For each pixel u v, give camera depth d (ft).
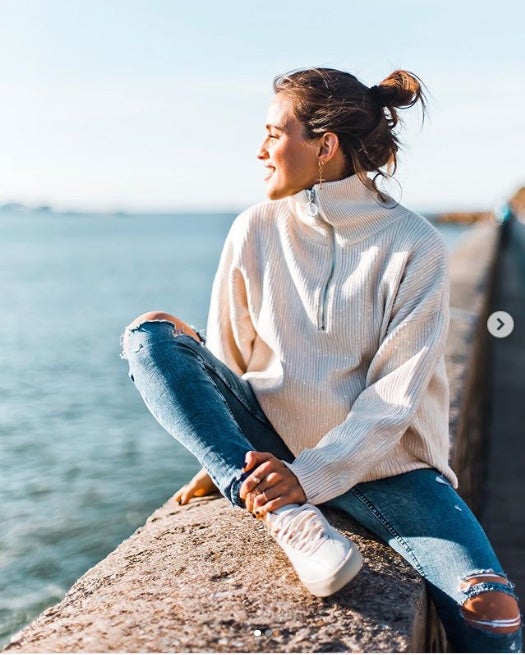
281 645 5.41
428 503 6.93
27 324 82.38
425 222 7.45
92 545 23.18
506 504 16.89
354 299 7.36
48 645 5.49
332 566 5.85
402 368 7.04
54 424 38.17
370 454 6.75
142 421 38.24
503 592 6.35
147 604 6.03
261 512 6.35
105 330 77.41
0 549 22.86
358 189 7.47
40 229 578.25
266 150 7.70
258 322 7.80
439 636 7.73
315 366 7.45
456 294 27.17
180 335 7.05
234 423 6.74
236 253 7.97
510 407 25.38
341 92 7.39
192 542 7.20
